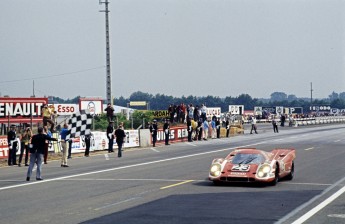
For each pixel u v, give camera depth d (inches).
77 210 599.5
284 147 1694.1
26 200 682.8
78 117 1432.1
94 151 1664.6
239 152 850.8
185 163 1216.8
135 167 1135.0
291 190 756.6
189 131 2121.1
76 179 923.4
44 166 1206.9
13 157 1267.2
